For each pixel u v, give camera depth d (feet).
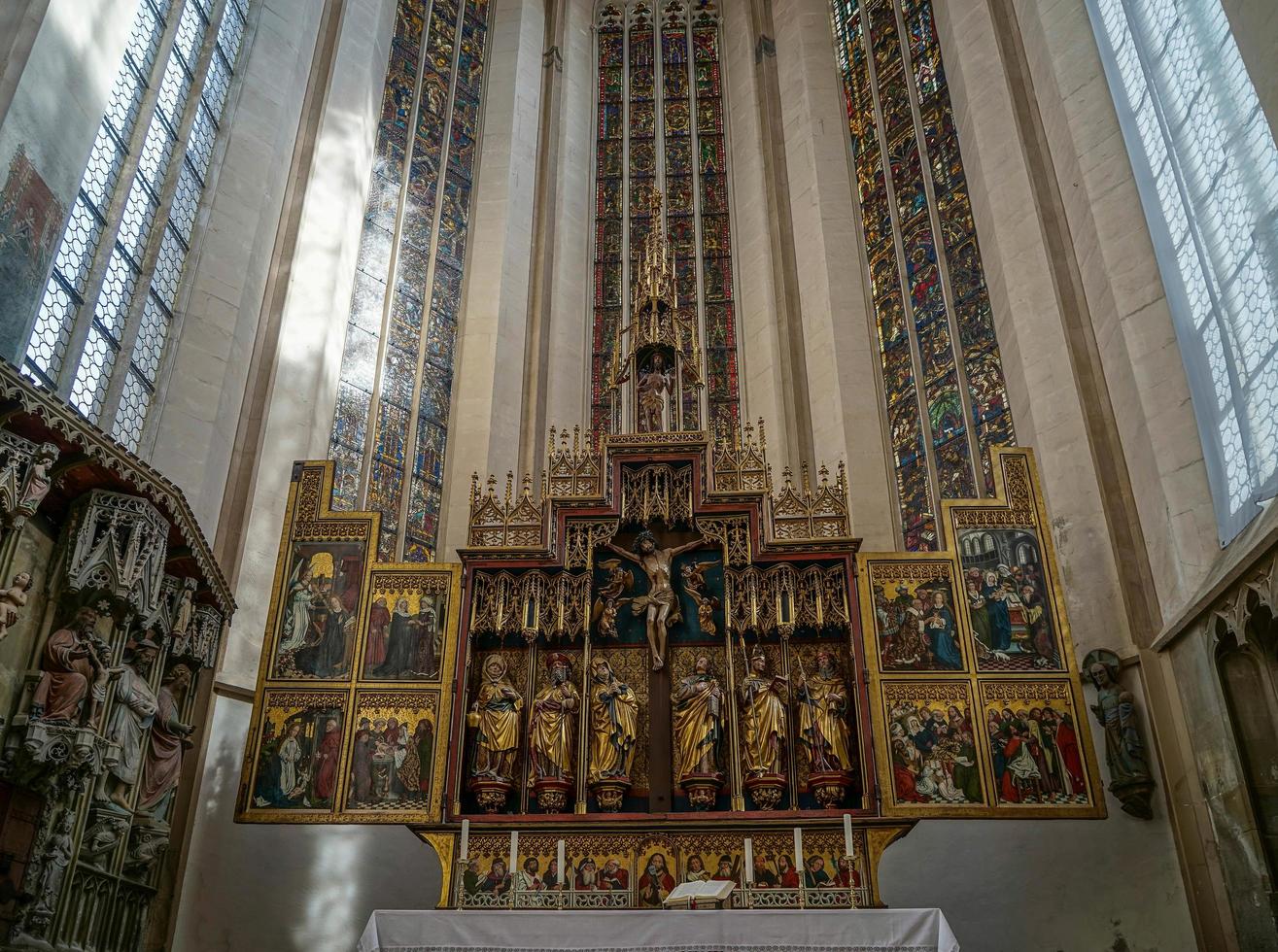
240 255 54.03
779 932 31.35
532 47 82.94
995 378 59.52
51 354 40.75
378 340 65.10
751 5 84.28
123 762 33.37
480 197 75.20
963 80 65.26
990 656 42.22
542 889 38.68
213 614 40.22
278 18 61.62
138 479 32.63
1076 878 42.93
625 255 77.56
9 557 28.14
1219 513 40.47
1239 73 39.42
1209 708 40.34
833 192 72.90
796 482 64.44
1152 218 46.52
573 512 44.75
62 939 32.22
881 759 40.37
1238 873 38.93
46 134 37.01
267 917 43.88
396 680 42.19
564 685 42.04
